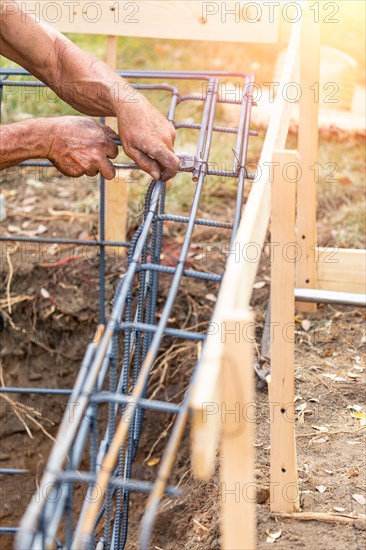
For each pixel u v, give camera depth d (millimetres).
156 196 2395
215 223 2309
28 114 5320
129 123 2482
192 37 3672
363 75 5328
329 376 3350
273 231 2205
